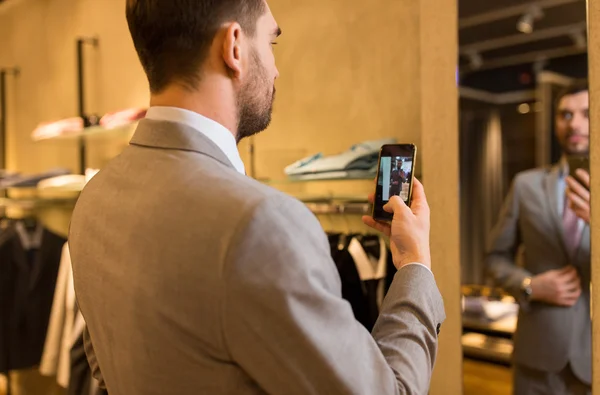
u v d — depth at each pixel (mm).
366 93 1738
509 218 1465
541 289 1393
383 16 1689
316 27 1867
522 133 1453
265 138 2033
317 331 577
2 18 3414
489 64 1481
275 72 802
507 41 1457
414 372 660
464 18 1479
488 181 1484
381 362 626
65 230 2943
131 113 2111
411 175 936
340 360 585
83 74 2803
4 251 2533
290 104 1954
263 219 574
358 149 1578
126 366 665
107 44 2646
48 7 3035
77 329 2002
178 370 617
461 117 1476
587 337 1312
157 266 609
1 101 3316
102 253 686
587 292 1316
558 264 1366
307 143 1904
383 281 1492
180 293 592
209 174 632
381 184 972
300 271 574
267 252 566
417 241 800
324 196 1687
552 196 1396
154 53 703
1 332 2506
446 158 1489
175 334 606
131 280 635
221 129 710
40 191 2895
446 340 1511
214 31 690
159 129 692
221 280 566
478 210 1481
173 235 604
